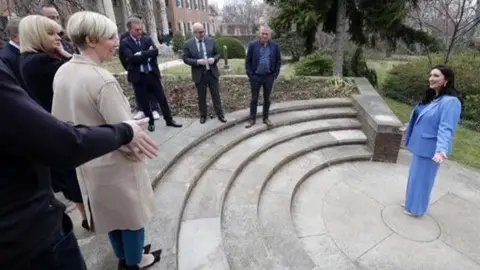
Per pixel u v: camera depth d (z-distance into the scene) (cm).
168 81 695
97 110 149
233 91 684
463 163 518
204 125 498
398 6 722
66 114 154
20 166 81
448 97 295
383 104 596
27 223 83
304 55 979
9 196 79
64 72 154
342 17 806
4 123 70
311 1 799
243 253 282
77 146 83
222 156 446
